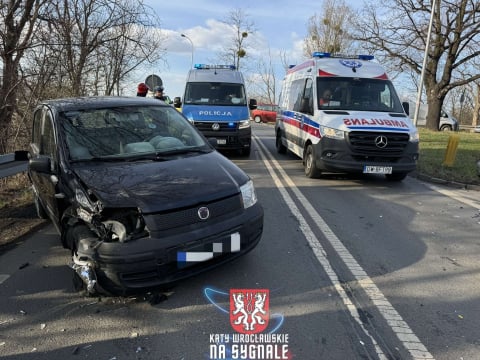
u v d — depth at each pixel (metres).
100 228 3.40
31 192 7.40
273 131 24.05
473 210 6.79
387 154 7.96
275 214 6.28
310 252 4.75
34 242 5.09
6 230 5.54
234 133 11.49
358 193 7.83
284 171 10.03
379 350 2.99
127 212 3.47
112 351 2.97
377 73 9.45
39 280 4.06
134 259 3.27
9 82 8.27
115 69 11.89
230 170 4.24
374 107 8.85
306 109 9.40
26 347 3.02
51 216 4.77
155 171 3.96
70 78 9.91
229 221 3.74
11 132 8.77
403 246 5.03
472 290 3.91
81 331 3.21
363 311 3.50
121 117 4.87
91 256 3.31
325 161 8.27
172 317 3.41
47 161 4.24
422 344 3.06
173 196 3.54
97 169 3.99
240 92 12.32
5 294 3.79
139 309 3.52
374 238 5.29
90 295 3.59
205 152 4.70
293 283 3.99
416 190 8.27
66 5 9.27
